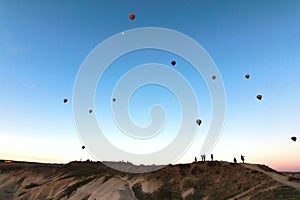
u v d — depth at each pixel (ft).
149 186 196.54
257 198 129.39
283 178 159.33
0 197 270.46
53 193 246.47
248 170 182.29
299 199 114.11
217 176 189.67
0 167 369.30
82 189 232.12
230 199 143.43
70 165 327.88
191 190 176.55
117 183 218.79
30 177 311.06
